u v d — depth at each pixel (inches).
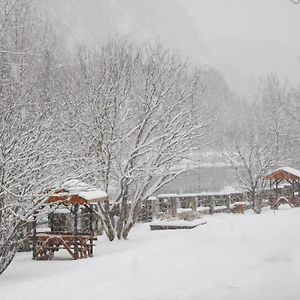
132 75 850.8
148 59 994.1
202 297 331.3
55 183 532.4
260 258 465.4
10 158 472.4
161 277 401.7
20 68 700.0
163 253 533.3
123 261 500.1
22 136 486.9
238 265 436.5
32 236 641.0
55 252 663.1
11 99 557.9
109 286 378.0
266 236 623.2
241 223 792.9
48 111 616.7
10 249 506.3
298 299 314.7
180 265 451.5
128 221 756.6
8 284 434.3
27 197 473.1
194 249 547.8
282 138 1706.4
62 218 748.6
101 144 734.5
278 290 338.6
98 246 688.4
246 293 335.6
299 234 613.3
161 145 772.6
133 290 360.2
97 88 767.7
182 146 830.5
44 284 411.2
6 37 749.3
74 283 402.0
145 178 765.9
